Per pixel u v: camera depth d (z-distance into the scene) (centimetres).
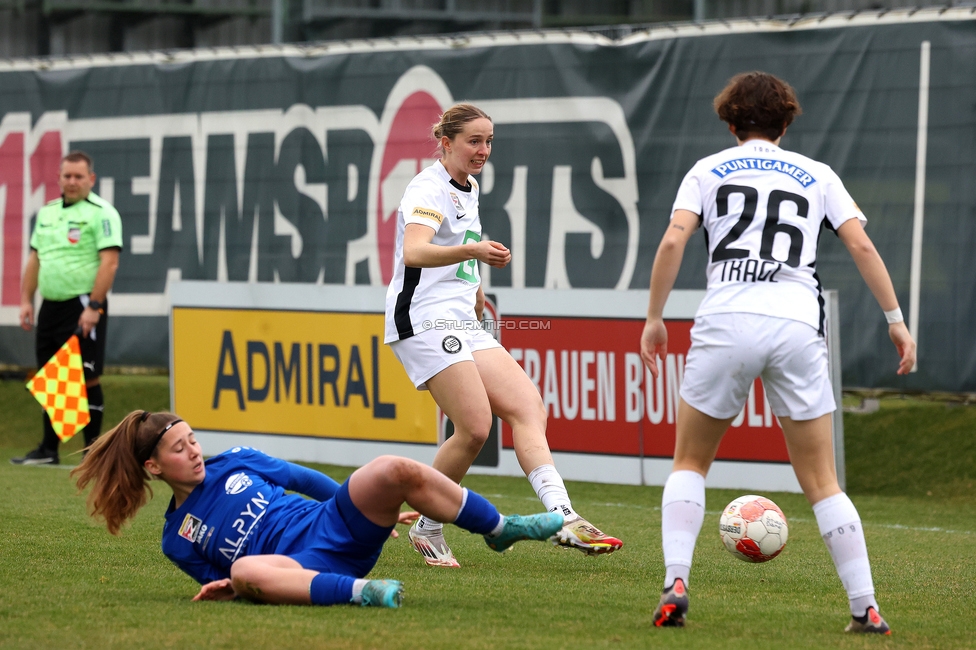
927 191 2727
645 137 2980
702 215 1180
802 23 2834
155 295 3516
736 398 1148
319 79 3312
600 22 6209
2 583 1376
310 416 2930
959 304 2692
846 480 2788
